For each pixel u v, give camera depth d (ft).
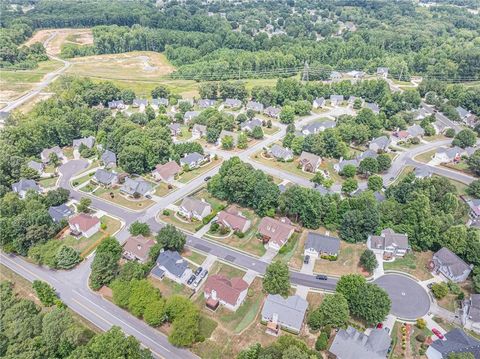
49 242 336.49
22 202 369.91
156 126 520.42
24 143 487.20
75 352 231.09
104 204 406.00
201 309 281.74
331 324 259.60
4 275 317.22
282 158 499.92
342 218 360.89
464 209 395.14
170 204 406.82
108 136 510.58
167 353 250.98
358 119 575.79
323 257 328.90
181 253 335.88
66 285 305.32
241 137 534.78
